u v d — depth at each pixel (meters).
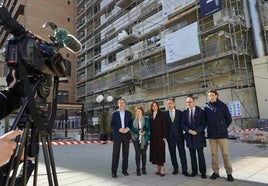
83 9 38.84
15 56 1.17
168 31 21.28
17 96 1.29
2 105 1.20
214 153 5.31
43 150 1.32
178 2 19.81
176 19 19.95
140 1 25.30
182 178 5.36
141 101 23.70
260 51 15.88
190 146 5.46
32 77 1.30
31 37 1.26
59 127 28.66
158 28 21.88
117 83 27.59
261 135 11.47
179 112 5.86
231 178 5.02
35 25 36.56
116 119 5.90
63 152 10.79
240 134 12.39
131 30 26.41
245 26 16.86
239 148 9.80
